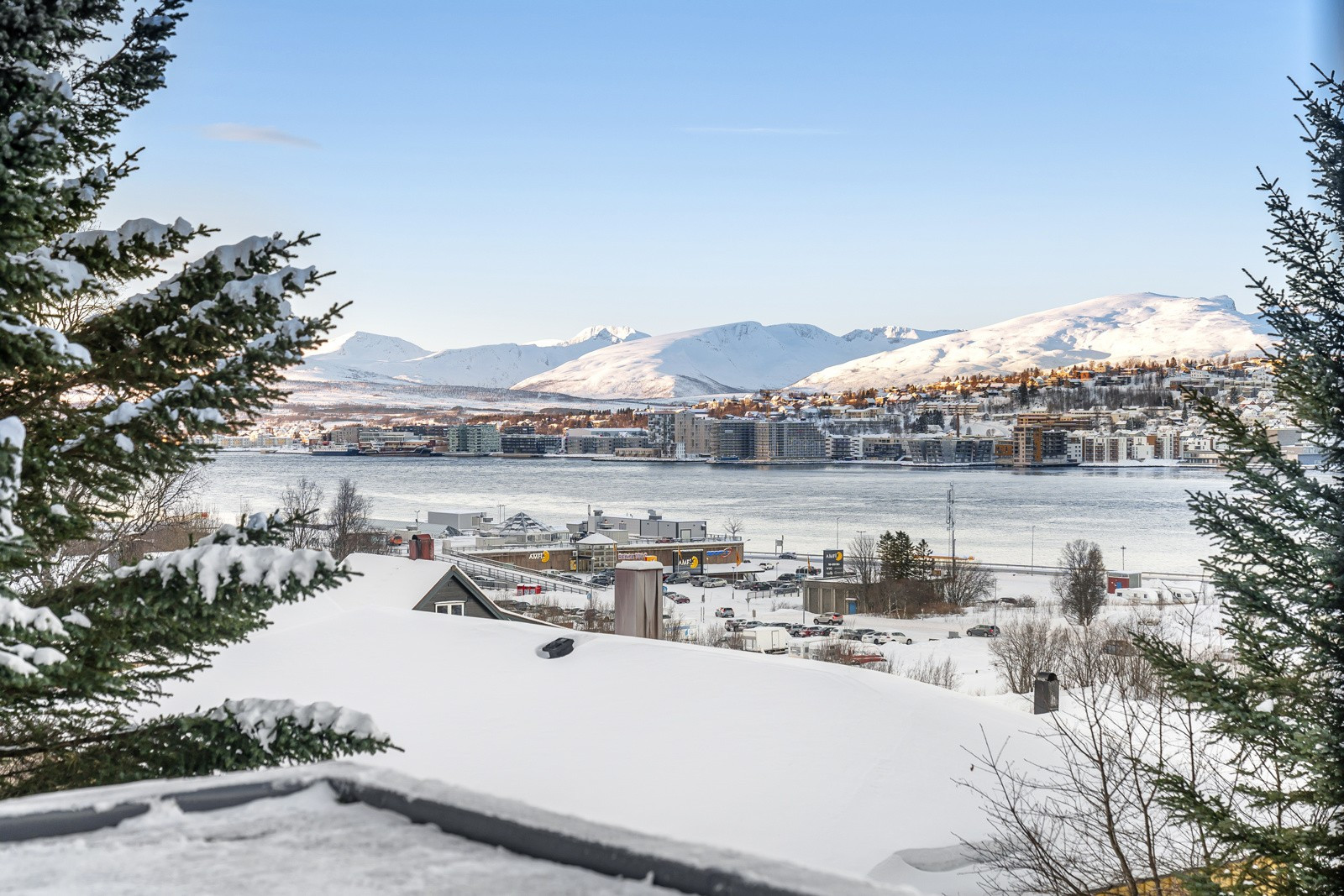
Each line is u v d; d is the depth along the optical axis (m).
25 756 7.97
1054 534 198.00
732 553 172.75
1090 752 12.44
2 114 7.06
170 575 7.54
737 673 15.73
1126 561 159.38
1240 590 9.70
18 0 7.01
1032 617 103.00
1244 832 9.21
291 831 2.57
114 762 7.82
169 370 7.86
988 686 61.19
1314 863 8.94
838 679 15.66
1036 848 10.50
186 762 7.84
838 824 11.28
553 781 12.30
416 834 2.55
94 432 7.74
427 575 27.30
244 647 16.98
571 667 16.50
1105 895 10.45
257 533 7.98
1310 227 10.05
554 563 155.50
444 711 14.69
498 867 2.29
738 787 12.20
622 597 20.00
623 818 11.23
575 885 2.15
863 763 12.79
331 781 2.84
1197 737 12.45
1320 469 10.10
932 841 11.10
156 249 8.62
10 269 7.12
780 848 10.76
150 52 8.82
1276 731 9.46
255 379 7.94
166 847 2.46
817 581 120.44
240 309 7.80
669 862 2.11
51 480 7.87
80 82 8.67
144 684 9.61
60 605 7.69
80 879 2.25
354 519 107.94
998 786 12.46
